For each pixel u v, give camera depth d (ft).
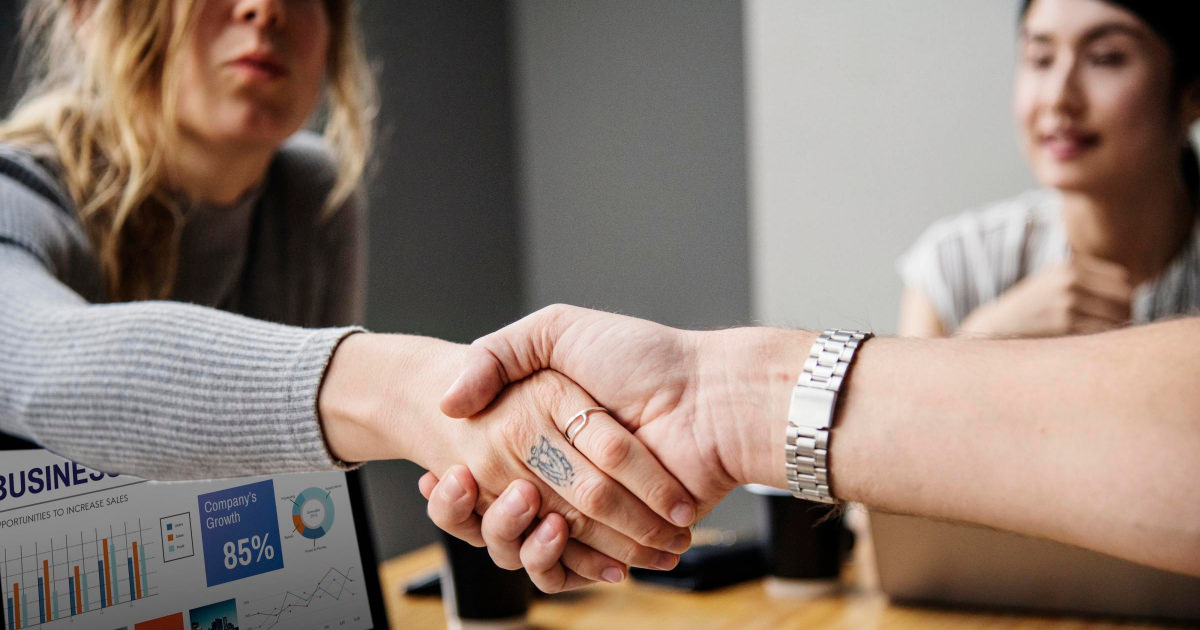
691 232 8.18
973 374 1.95
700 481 2.24
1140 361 1.82
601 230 8.71
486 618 3.08
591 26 8.59
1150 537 1.71
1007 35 6.32
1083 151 5.87
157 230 3.42
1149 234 5.89
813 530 3.38
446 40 8.16
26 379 2.57
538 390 2.34
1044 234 6.24
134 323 2.56
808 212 7.30
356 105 4.22
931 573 3.23
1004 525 1.90
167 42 3.22
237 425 2.40
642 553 2.35
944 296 6.51
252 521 2.53
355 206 4.50
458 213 8.30
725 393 2.23
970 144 6.56
